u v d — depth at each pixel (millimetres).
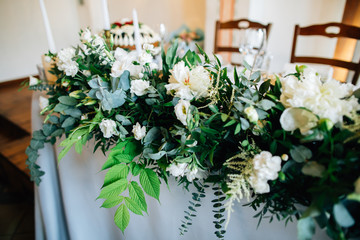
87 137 620
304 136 404
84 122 566
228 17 2301
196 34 2873
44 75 1057
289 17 2055
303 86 430
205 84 495
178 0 2846
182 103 438
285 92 441
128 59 568
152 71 592
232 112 475
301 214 410
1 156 1733
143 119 569
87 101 587
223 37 2441
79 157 811
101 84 532
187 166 480
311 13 1931
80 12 3641
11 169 1600
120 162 514
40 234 1069
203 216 609
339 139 392
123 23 1295
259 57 1132
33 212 1400
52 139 775
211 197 573
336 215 334
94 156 774
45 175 908
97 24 3531
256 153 442
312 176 395
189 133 461
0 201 1502
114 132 538
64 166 850
